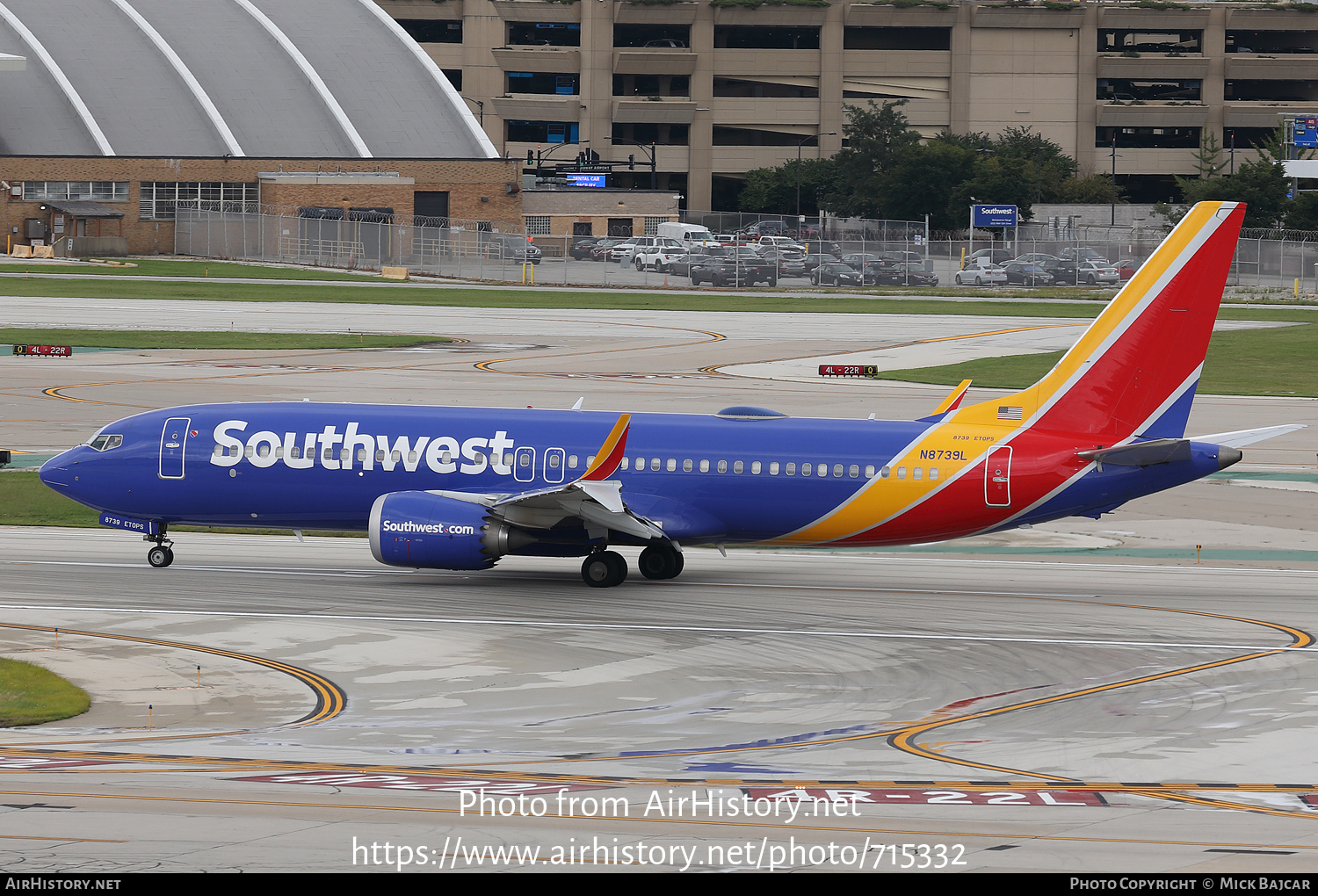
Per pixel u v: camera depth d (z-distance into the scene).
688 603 132.00
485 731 90.62
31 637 115.06
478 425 142.50
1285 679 106.00
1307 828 70.25
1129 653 114.31
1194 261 133.25
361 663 108.56
